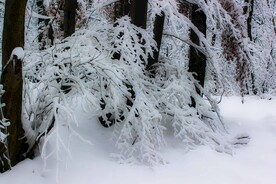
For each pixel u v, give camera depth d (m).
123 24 7.24
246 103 12.20
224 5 8.44
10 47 5.49
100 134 6.98
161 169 6.09
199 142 7.21
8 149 5.58
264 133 8.11
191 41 8.03
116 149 6.67
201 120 7.91
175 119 7.11
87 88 6.22
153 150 6.32
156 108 7.42
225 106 11.44
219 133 7.86
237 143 7.54
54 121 5.96
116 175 5.77
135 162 6.23
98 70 6.14
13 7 5.42
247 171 6.20
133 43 7.54
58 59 6.07
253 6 15.30
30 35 9.68
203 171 6.09
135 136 6.89
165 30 8.38
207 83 8.95
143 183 5.61
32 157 5.96
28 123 5.84
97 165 5.97
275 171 6.27
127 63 7.18
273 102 12.67
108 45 7.34
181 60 10.48
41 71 6.20
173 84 7.36
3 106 5.50
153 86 7.38
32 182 5.34
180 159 6.52
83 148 6.39
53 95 5.88
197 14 8.16
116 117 6.51
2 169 5.55
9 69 5.49
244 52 8.59
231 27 8.16
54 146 6.18
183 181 5.75
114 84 6.33
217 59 8.46
